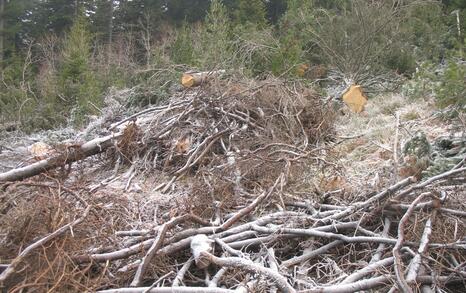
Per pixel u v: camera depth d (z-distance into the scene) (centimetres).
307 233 289
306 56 1088
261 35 990
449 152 429
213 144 502
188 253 289
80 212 296
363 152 505
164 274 271
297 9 1152
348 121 668
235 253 269
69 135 733
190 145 497
